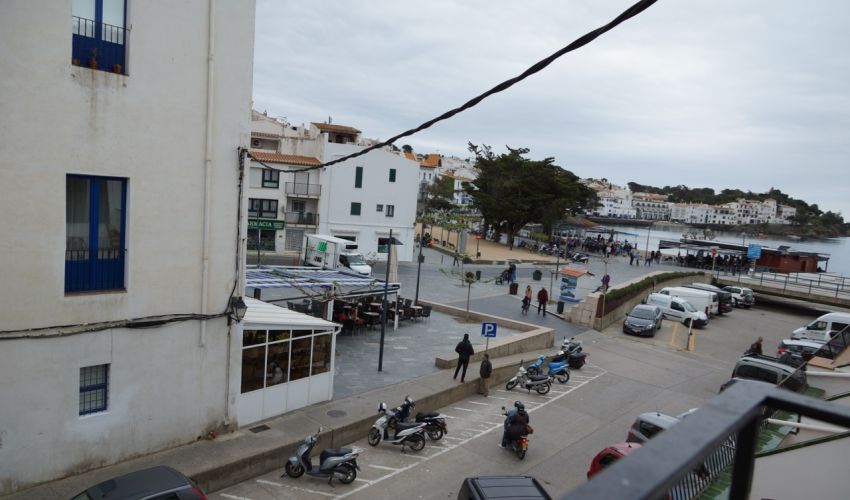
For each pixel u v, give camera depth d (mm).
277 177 48469
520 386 20984
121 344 11938
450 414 17750
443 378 19562
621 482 1007
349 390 17656
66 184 11109
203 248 13055
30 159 10516
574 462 14906
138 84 11711
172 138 12328
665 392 21688
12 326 10555
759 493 9555
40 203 10688
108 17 11375
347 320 24859
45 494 10742
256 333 14430
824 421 1486
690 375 24438
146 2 11641
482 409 18375
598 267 58812
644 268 61062
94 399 11828
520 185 68375
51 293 10961
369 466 13797
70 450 11383
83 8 11062
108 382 11883
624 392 21312
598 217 186500
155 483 9297
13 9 10070
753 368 19281
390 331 25922
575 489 1009
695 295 39531
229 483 12422
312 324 15695
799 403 1550
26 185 10516
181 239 12727
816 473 9055
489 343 23703
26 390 10750
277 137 55594
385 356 21719
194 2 12336
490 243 73000
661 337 31875
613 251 74188
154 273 12375
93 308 11539
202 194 12945
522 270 53344
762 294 48875
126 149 11695
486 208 69938
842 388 14102
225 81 13031
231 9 12945
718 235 190625
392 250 30047
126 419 12164
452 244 65188
